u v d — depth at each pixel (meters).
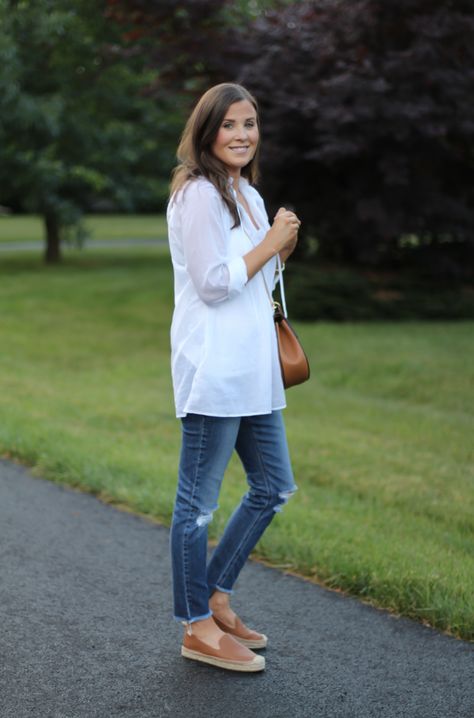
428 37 14.09
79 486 7.29
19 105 23.64
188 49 16.00
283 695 4.11
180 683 4.20
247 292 4.23
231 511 6.46
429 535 6.36
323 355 12.70
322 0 15.69
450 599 4.93
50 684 4.18
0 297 19.62
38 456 7.90
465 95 14.44
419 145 15.18
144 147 27.69
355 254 17.67
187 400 4.21
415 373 11.41
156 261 28.02
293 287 16.08
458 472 7.91
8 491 7.17
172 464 7.86
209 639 4.37
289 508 6.72
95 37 22.58
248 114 4.21
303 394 10.87
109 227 44.97
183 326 4.23
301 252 17.86
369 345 13.21
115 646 4.57
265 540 5.88
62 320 16.94
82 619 4.89
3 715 3.90
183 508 4.32
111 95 25.45
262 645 4.54
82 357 13.65
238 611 5.01
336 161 15.40
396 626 4.82
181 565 4.34
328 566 5.43
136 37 16.59
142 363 13.16
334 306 15.90
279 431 4.42
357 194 15.55
